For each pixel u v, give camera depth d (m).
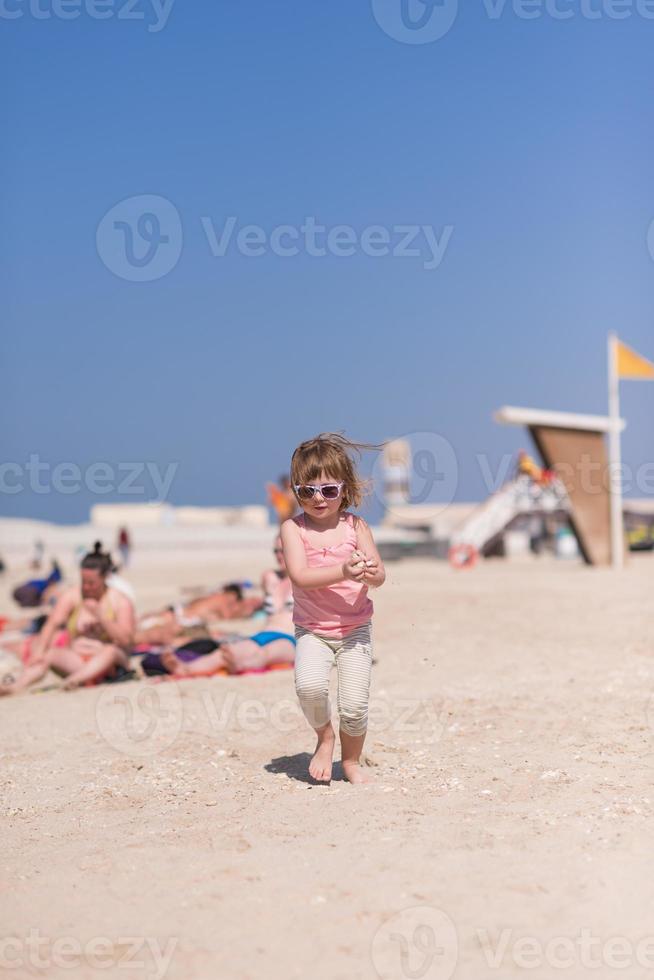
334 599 6.36
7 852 5.11
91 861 4.88
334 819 5.48
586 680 9.94
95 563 11.11
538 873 4.46
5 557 60.34
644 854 4.68
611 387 33.62
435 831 5.16
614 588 22.70
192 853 4.95
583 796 5.75
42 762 7.30
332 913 4.09
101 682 11.08
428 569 36.53
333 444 6.49
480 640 13.38
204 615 16.86
